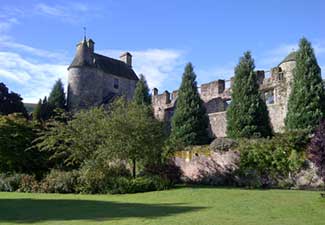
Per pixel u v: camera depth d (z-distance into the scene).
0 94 46.16
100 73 53.41
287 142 18.88
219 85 36.66
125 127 20.36
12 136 25.38
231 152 20.70
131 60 62.34
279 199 13.94
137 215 11.35
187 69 29.70
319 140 13.56
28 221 10.80
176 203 14.06
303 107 22.45
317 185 17.53
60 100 51.03
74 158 22.58
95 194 18.83
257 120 24.81
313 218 10.20
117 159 21.30
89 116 22.33
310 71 22.94
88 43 55.44
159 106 41.97
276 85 29.52
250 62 25.97
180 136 28.41
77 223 10.23
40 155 25.98
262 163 19.31
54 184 20.08
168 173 22.67
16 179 21.33
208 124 30.03
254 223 9.55
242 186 19.69
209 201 14.18
